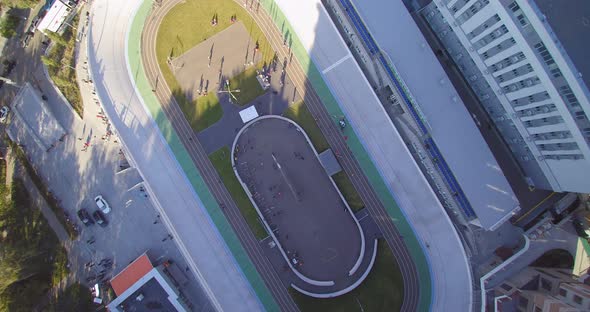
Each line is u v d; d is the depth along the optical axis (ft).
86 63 166.30
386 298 166.61
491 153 148.66
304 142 167.43
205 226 166.30
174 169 165.99
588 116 110.42
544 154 143.13
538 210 160.86
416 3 157.17
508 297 151.02
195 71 166.30
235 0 165.78
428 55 147.43
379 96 163.94
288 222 168.25
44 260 166.61
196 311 166.30
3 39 166.71
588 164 123.95
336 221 168.55
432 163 157.48
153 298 156.35
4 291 157.48
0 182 166.50
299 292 167.32
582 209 155.94
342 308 166.40
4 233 165.27
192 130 166.81
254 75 166.50
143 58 165.78
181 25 166.09
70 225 167.84
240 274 166.50
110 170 167.43
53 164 167.94
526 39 112.27
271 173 168.35
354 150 165.99
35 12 167.63
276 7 164.55
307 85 165.89
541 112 128.88
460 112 147.74
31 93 165.99
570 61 104.47
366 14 148.46
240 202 168.14
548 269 153.58
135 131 165.17
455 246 164.45
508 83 134.31
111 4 164.25
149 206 168.14
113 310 153.69
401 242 166.50
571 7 105.29
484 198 148.56
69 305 164.76
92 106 166.40
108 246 167.94
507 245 163.94
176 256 167.43
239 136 167.32
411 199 165.27
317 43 163.63
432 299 165.58
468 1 125.29
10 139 168.86
